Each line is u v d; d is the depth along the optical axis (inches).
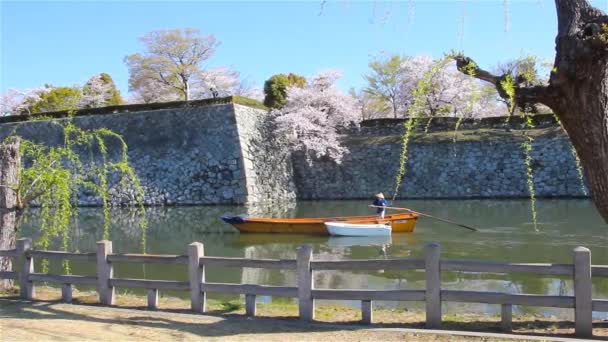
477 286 323.0
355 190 970.1
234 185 898.1
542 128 877.2
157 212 815.7
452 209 742.5
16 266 374.9
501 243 474.9
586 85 168.4
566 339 178.9
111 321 216.4
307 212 779.4
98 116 1002.7
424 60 1130.7
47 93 1300.4
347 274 368.5
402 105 1224.8
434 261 197.3
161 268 404.8
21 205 279.0
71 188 307.4
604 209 177.6
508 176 861.8
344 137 1019.9
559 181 828.6
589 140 173.2
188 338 192.4
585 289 181.0
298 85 1194.6
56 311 235.1
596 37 161.0
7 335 194.5
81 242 541.3
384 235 541.3
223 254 463.2
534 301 187.9
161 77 1391.5
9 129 1041.5
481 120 935.7
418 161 925.2
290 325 208.1
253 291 221.1
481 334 189.5
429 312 199.8
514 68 211.8
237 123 915.4
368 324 209.5
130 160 962.1
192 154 932.6
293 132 990.4
